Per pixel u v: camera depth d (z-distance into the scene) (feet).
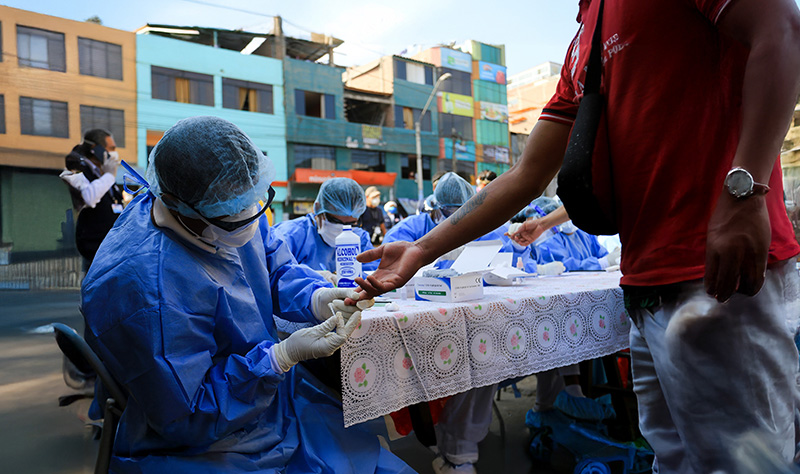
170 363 3.72
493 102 83.76
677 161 2.64
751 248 2.14
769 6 2.21
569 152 2.94
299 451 4.59
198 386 3.88
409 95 75.05
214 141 3.85
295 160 64.59
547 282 7.98
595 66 2.97
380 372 4.44
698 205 2.59
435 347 4.82
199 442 3.98
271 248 5.33
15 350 13.38
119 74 53.21
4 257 44.60
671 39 2.62
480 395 6.51
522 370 5.54
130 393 3.89
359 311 4.20
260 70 61.26
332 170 67.21
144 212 4.36
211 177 3.80
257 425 4.39
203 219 4.00
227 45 67.92
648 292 2.76
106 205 12.16
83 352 3.95
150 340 3.70
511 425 8.96
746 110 2.24
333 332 4.10
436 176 14.33
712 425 2.56
